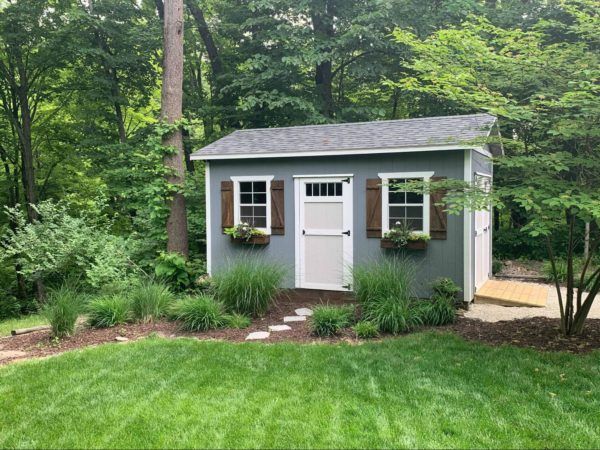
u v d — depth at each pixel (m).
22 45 12.98
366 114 14.48
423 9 13.03
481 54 5.17
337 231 8.17
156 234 9.98
